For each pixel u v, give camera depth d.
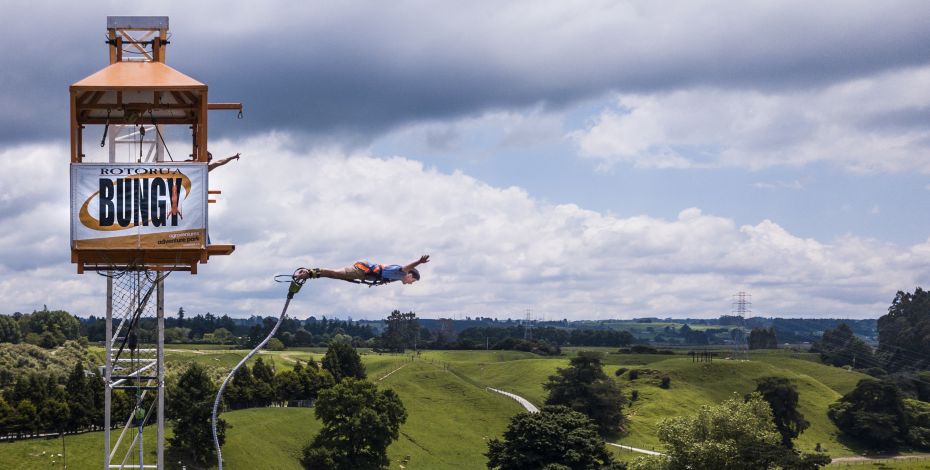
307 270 28.44
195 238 42.56
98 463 111.50
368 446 145.00
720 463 93.69
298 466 137.12
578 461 116.69
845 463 187.12
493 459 122.62
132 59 45.62
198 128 45.12
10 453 109.12
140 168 42.47
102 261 42.53
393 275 28.30
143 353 55.03
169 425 130.00
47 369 176.75
